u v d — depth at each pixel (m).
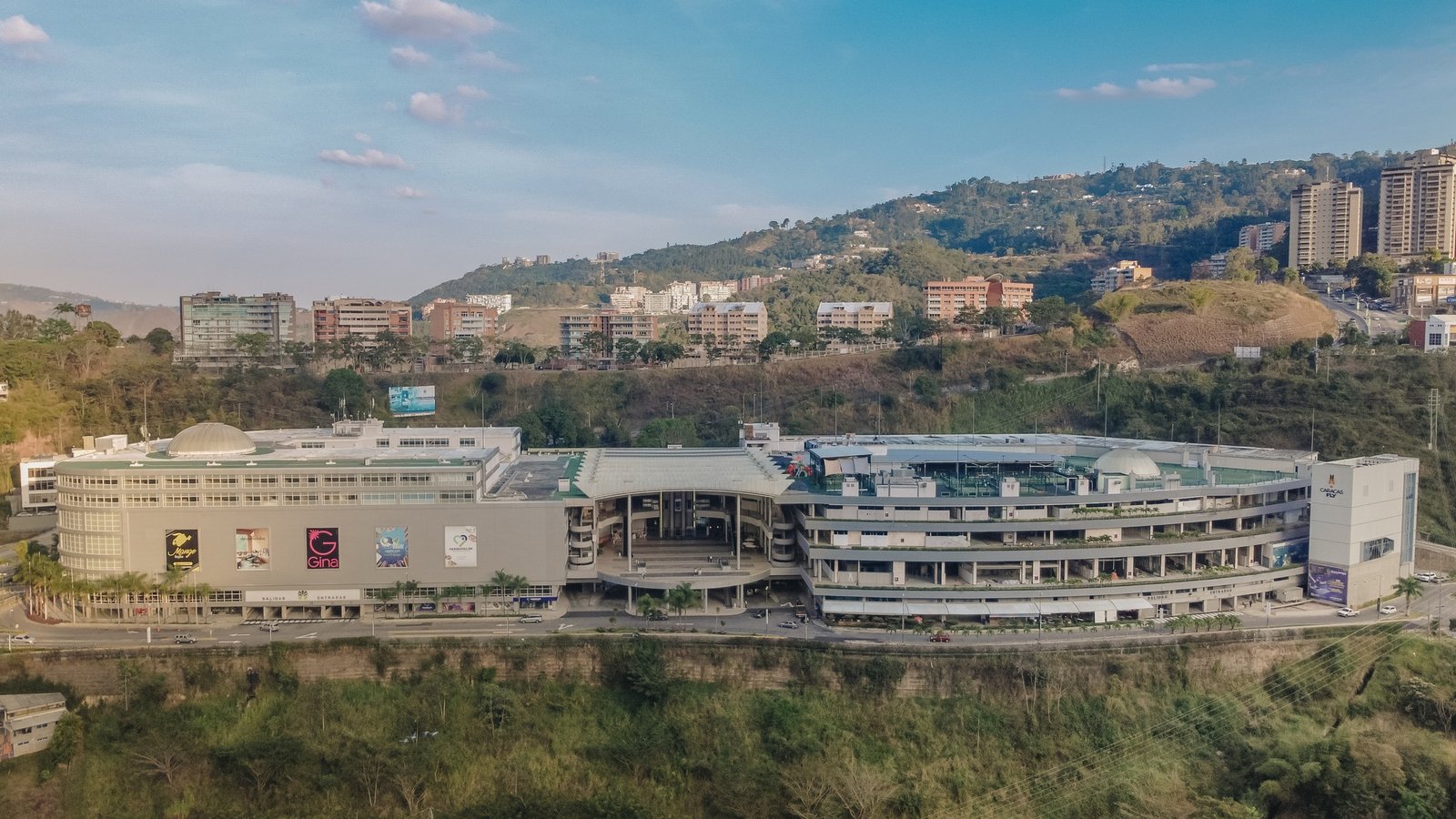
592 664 187.12
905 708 179.12
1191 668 187.38
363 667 185.50
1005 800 162.75
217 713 177.50
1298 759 165.25
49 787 163.12
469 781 165.12
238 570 199.38
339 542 199.50
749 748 170.88
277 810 159.38
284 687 182.12
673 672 187.00
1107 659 184.88
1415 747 164.25
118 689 180.38
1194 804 159.62
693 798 163.12
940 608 196.50
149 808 161.75
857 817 156.50
